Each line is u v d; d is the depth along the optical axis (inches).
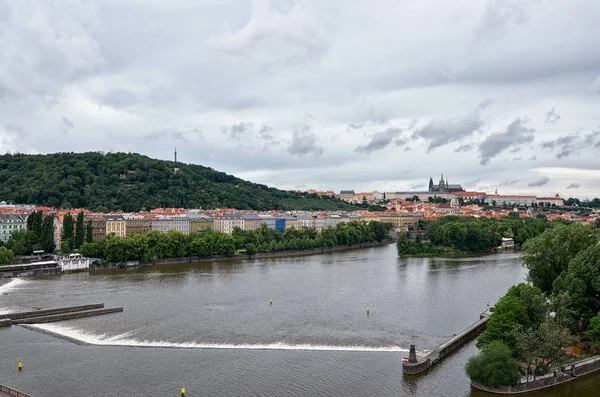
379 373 5757.9
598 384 5442.9
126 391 5349.4
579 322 6811.0
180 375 5772.6
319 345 6786.4
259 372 5831.7
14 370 5949.8
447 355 6328.7
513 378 5167.3
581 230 7790.4
